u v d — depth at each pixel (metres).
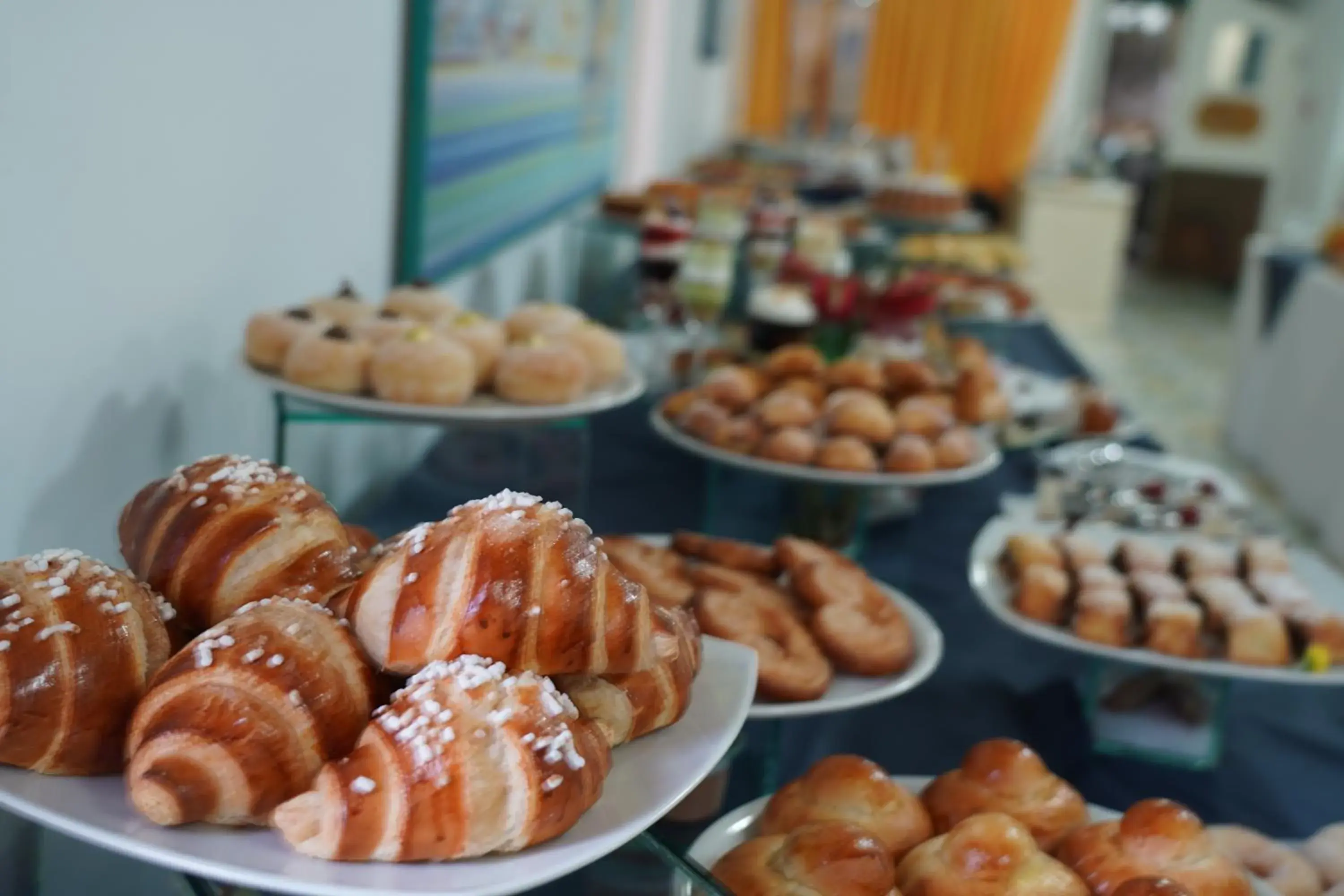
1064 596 1.14
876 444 1.40
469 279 2.03
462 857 0.67
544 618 0.71
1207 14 7.91
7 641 0.69
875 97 6.68
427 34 1.66
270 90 1.30
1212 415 4.66
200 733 0.67
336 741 0.68
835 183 4.38
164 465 1.17
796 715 0.94
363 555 0.80
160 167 1.12
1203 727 1.03
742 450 1.37
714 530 1.25
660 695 0.76
